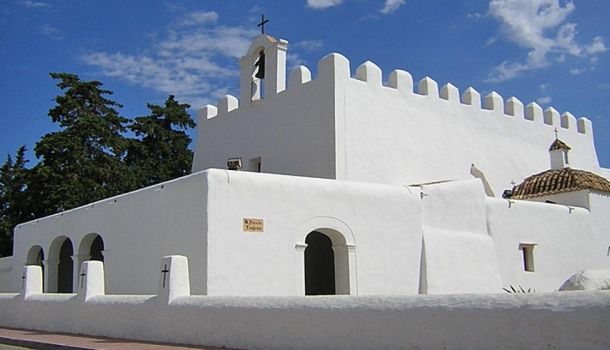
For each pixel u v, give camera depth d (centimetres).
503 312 843
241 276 1588
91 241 2330
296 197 1702
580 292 791
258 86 2550
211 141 2691
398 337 954
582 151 3075
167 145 4500
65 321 1714
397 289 1822
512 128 2745
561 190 2445
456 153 2472
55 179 3597
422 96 2417
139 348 1241
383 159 2197
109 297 1574
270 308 1154
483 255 2025
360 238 1783
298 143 2225
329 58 2148
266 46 2456
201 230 1584
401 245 1856
